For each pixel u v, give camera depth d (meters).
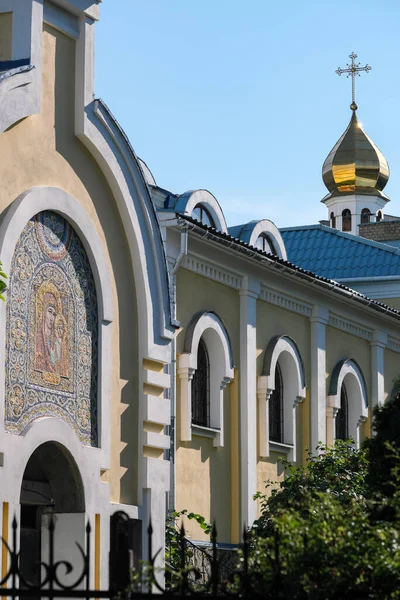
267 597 9.70
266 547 10.78
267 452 26.41
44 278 16.42
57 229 16.81
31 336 16.05
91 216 17.59
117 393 17.81
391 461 13.90
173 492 22.92
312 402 28.97
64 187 17.00
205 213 26.05
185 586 9.74
